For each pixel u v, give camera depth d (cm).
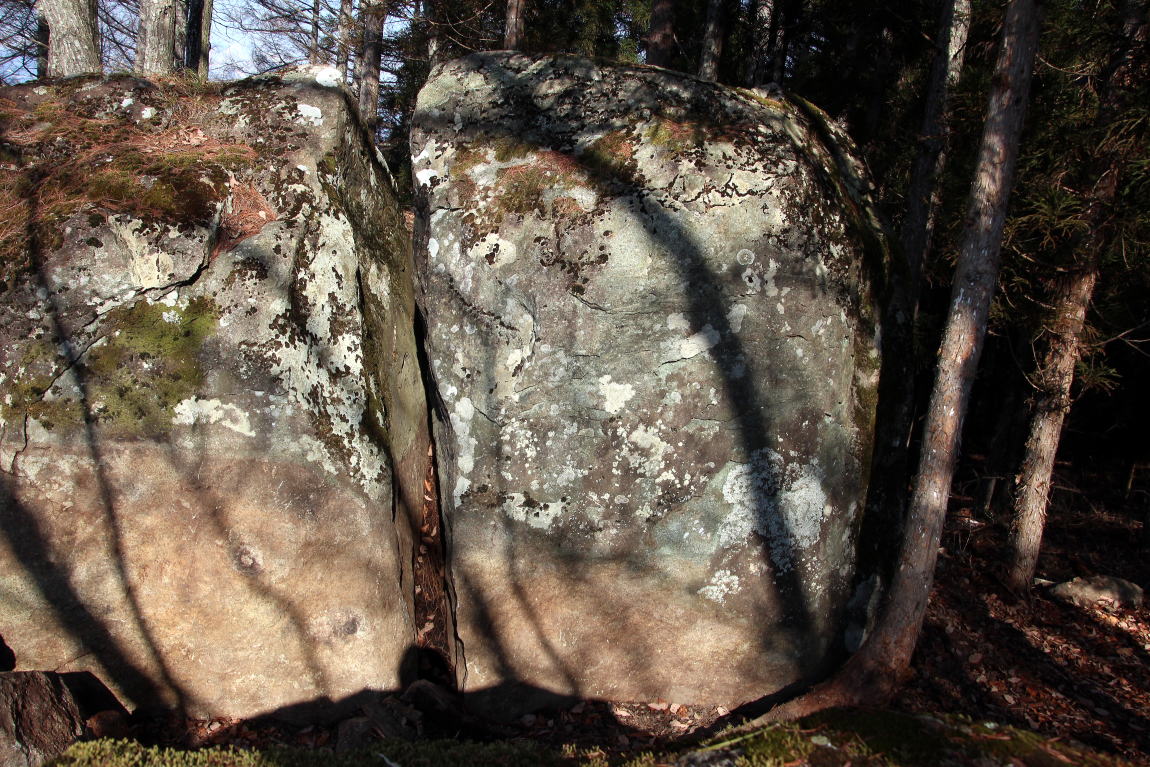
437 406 406
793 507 397
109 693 351
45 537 335
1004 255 564
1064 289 566
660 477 383
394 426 423
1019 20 350
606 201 384
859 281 419
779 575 397
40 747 275
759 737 259
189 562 351
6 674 283
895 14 869
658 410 380
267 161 397
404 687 389
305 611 365
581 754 288
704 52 991
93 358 342
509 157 403
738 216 385
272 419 358
